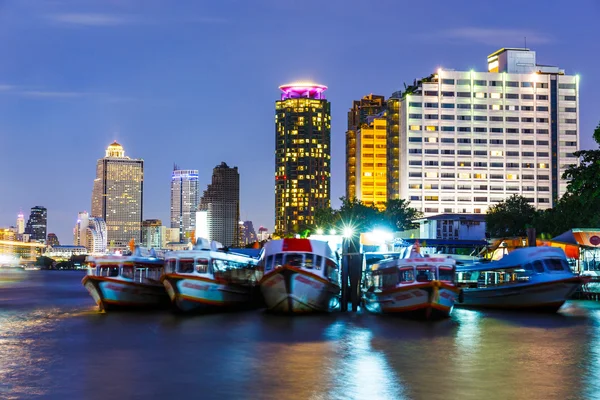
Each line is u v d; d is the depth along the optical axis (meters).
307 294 69.19
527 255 75.88
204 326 64.00
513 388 38.69
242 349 51.34
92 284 77.38
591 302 89.44
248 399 36.81
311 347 52.00
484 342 54.09
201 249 76.56
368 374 42.31
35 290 160.50
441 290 65.75
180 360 47.41
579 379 40.91
